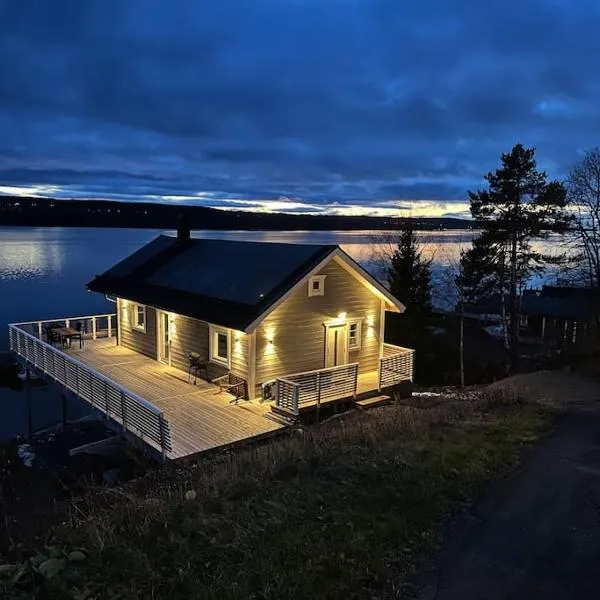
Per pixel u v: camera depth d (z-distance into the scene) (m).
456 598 5.19
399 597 5.18
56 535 6.48
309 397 15.06
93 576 5.25
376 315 19.08
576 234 34.06
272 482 8.06
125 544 5.89
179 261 21.16
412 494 7.46
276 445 11.16
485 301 46.88
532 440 10.91
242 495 7.53
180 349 18.50
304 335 16.78
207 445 12.29
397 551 6.02
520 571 5.70
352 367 16.23
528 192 34.62
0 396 26.42
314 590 5.17
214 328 16.84
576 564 5.85
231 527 6.40
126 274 21.89
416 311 33.69
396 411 14.71
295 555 5.78
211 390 16.45
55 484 13.38
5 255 96.56
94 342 22.92
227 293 16.72
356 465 8.62
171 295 18.55
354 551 5.89
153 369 18.70
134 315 21.19
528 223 34.53
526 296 48.00
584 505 7.46
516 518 7.01
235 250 19.88
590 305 34.00
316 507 6.99
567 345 36.09
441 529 6.66
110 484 12.85
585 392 20.45
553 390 21.16
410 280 34.09
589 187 33.09
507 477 8.60
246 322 14.70
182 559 5.66
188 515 6.77
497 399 15.72
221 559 5.68
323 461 8.97
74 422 21.16
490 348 38.06
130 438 13.38
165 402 15.30
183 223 22.91
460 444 9.99
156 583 5.20
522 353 39.09
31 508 10.81
